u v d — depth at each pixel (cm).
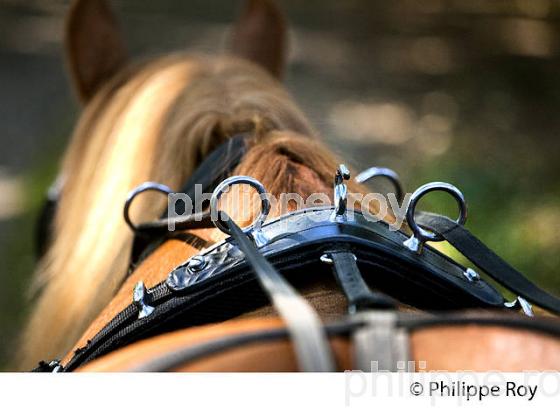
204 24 1964
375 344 130
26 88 1456
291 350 142
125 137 291
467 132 1177
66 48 356
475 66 1606
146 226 242
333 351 138
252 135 249
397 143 1112
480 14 2103
